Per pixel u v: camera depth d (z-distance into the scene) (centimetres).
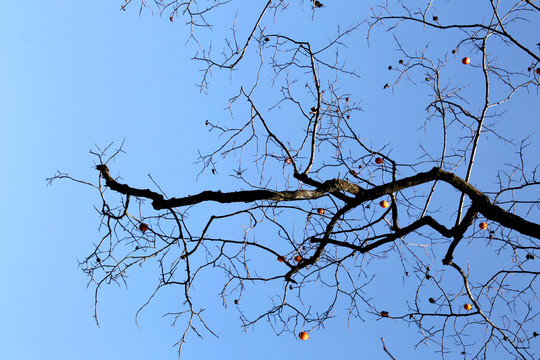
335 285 606
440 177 563
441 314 581
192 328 591
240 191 580
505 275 571
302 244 614
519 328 567
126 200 622
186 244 598
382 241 591
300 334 586
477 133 589
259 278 598
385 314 592
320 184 590
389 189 570
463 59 605
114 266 588
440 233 577
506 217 545
